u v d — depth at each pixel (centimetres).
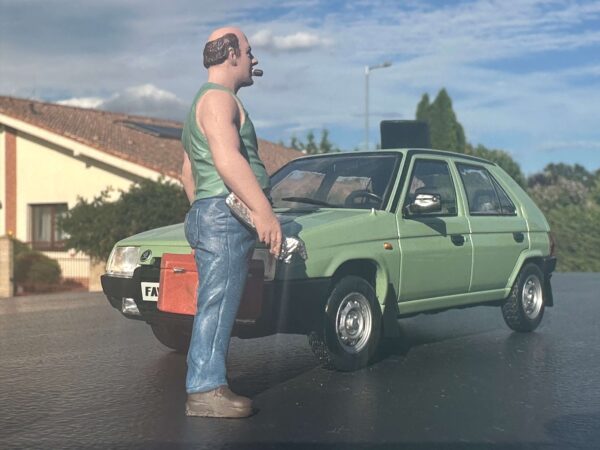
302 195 657
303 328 548
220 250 448
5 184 2316
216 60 462
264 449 401
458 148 4072
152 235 590
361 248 576
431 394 518
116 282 580
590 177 5875
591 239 2181
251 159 462
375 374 582
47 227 2291
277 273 523
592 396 514
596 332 786
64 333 803
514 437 423
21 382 564
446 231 655
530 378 568
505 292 739
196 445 407
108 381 565
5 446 408
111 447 405
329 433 429
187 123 463
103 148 2064
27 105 2556
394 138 863
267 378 569
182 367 614
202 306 455
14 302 1149
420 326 835
